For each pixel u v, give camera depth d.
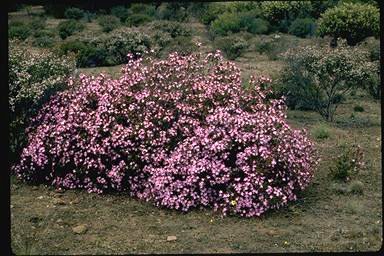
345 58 10.72
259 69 16.58
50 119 7.03
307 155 6.53
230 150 6.12
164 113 6.48
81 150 6.62
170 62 6.96
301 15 28.61
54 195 6.54
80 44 17.55
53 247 5.10
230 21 26.80
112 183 6.59
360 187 6.70
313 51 11.13
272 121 6.18
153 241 5.30
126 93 6.68
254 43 22.84
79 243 5.22
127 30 19.56
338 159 7.42
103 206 6.25
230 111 6.50
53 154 6.76
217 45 20.75
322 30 21.61
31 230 5.47
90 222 5.76
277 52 19.73
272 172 5.95
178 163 6.04
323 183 7.06
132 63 6.94
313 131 9.55
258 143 6.02
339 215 6.00
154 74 6.84
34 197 6.47
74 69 8.26
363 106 12.52
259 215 5.89
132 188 6.48
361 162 7.70
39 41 20.48
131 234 5.47
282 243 5.25
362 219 5.88
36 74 7.52
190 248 5.12
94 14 32.09
